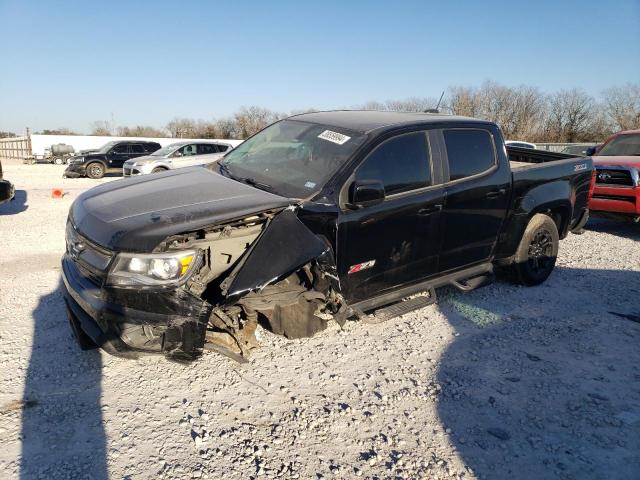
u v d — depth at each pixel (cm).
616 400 340
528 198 516
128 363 368
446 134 450
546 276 568
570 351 409
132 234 298
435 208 427
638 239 831
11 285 528
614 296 539
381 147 402
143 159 1670
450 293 533
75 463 265
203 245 324
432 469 270
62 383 339
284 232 327
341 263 374
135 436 288
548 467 274
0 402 316
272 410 318
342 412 318
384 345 411
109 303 297
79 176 2056
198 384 345
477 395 343
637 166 794
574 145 2678
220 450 279
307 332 374
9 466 261
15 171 2422
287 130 471
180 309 294
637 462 280
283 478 260
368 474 265
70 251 353
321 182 375
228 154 495
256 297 343
